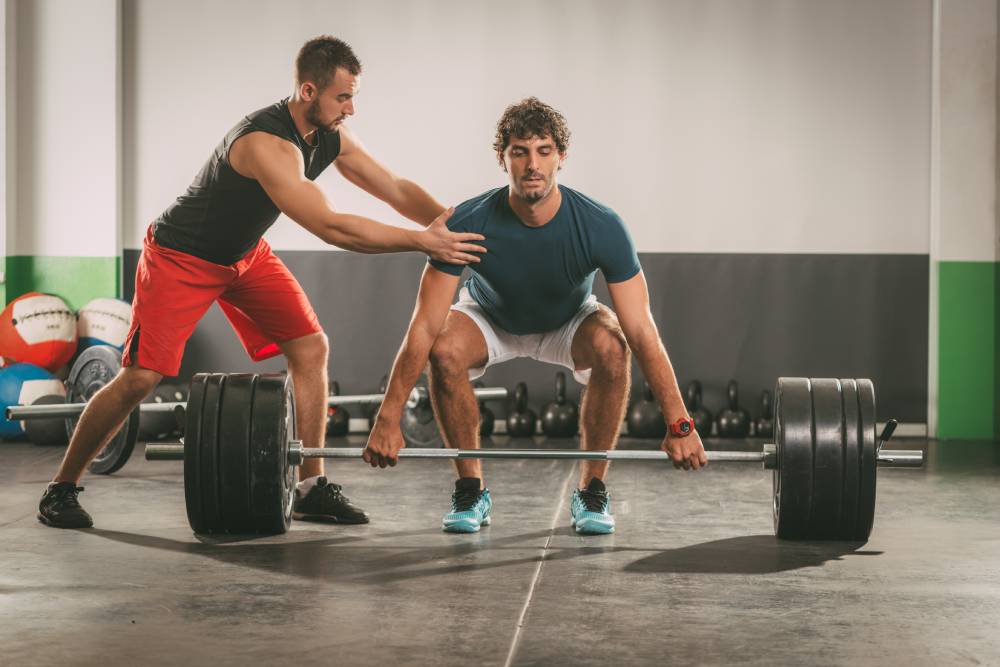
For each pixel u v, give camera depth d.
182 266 3.19
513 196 2.97
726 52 6.16
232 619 2.39
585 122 6.22
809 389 3.13
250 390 3.17
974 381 6.07
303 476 3.53
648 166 6.21
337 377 6.30
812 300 6.18
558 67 6.21
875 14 6.10
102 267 6.25
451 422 3.29
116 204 6.24
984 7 5.97
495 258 3.05
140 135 6.30
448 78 6.23
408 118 6.24
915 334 6.16
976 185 6.03
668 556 3.02
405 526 3.46
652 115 6.20
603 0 6.18
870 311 6.17
